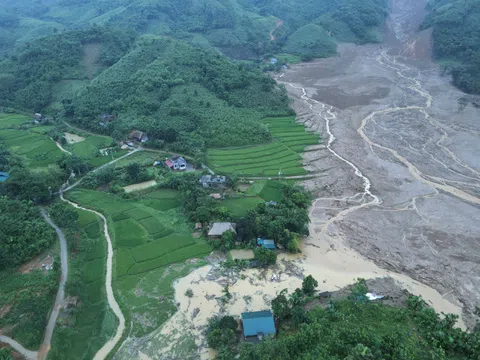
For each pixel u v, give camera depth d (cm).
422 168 10869
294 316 5578
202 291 6438
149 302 6181
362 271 7050
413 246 7700
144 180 9725
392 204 9219
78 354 5275
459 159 11269
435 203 9188
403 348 4934
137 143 11688
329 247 7694
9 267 6512
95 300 6200
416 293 6512
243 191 9431
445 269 7056
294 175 10431
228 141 11781
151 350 5375
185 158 10894
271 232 7538
